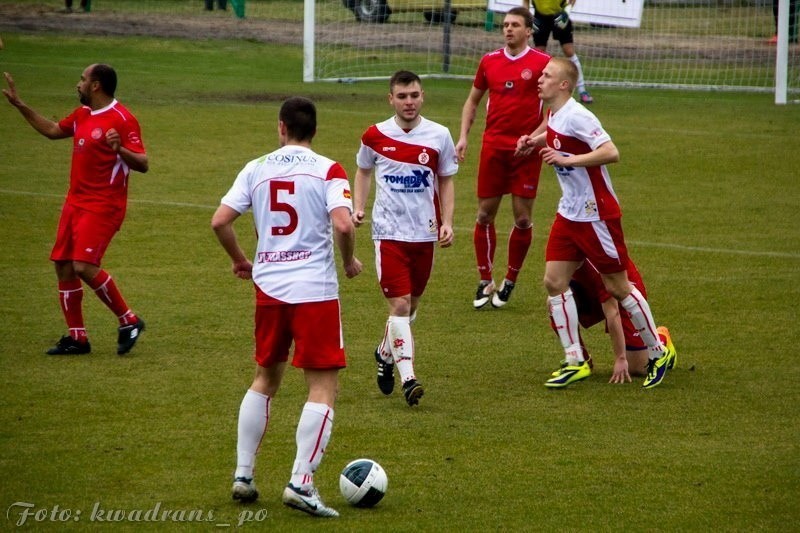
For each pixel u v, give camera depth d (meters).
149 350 25.12
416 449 19.16
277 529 15.73
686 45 89.50
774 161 50.03
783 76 66.81
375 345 26.06
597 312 24.95
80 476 17.61
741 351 25.36
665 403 21.83
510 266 29.83
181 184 44.12
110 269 32.53
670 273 32.69
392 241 23.05
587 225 22.44
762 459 18.62
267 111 60.72
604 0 72.88
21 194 41.25
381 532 15.64
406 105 23.00
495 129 30.12
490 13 94.00
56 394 21.86
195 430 19.89
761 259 34.25
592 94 72.00
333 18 102.25
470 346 26.14
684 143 54.06
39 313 28.00
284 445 19.36
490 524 15.94
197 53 84.25
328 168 16.89
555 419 20.86
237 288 30.81
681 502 16.75
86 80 24.50
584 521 16.05
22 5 101.88
